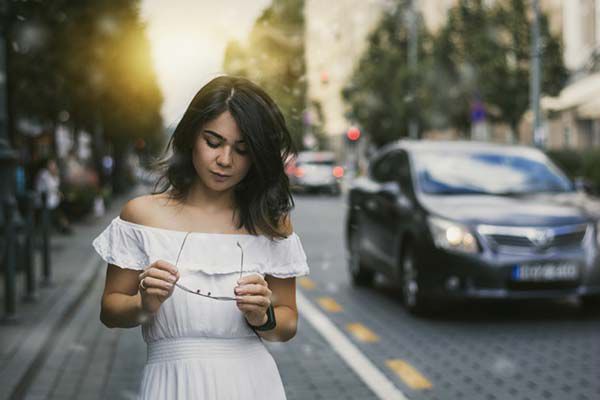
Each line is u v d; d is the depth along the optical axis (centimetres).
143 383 230
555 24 3089
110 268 235
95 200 2439
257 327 223
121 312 227
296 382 562
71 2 1433
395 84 3384
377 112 3650
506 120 2569
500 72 2477
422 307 795
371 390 541
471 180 863
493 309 848
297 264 240
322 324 773
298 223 2033
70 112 2209
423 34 3822
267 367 235
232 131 226
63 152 2892
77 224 2134
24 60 1369
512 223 758
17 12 1005
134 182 4847
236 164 228
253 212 234
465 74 2586
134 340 715
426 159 892
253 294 217
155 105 3444
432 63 2947
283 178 237
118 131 3556
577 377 572
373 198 946
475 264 748
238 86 230
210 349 227
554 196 844
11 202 750
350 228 1049
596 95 2356
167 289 213
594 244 764
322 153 3638
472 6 2809
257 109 227
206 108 225
